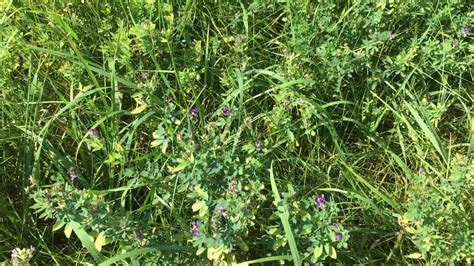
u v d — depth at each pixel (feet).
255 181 1.99
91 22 2.52
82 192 1.90
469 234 1.97
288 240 1.82
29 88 2.21
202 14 2.53
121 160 2.10
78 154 2.27
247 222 1.91
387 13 2.43
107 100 2.35
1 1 2.43
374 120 2.38
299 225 1.93
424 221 1.97
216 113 2.23
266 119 2.21
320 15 2.45
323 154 2.33
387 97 2.42
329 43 2.36
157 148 2.17
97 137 2.16
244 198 1.93
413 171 2.32
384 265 2.11
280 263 1.97
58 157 2.15
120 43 2.32
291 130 2.24
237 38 2.37
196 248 1.94
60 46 2.38
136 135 2.24
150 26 2.29
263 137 2.24
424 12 2.47
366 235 2.12
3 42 2.32
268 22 2.58
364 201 2.16
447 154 2.27
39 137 2.11
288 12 2.49
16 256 1.88
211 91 2.39
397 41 2.50
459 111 2.48
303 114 2.20
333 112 2.40
